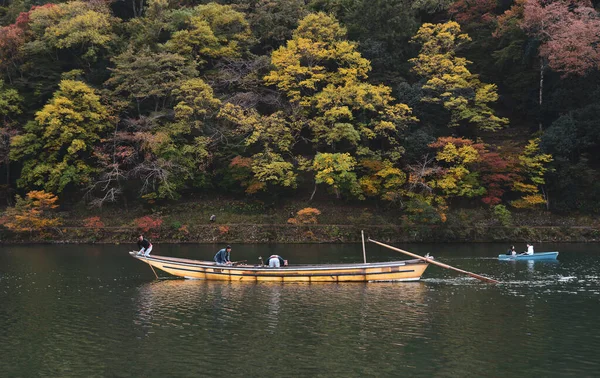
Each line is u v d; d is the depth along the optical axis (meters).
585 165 53.44
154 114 53.75
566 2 58.03
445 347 18.00
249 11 66.62
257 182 53.06
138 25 62.16
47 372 15.88
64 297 25.88
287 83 55.34
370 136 53.41
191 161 54.03
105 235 50.47
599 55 52.81
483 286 28.50
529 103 62.38
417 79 63.31
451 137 53.25
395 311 22.83
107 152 53.97
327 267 29.62
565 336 19.20
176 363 16.56
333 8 66.38
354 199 56.31
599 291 27.05
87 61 58.41
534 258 38.66
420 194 51.69
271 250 44.47
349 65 57.38
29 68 57.88
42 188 54.53
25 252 43.25
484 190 52.06
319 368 16.11
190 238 50.53
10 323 21.11
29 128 53.22
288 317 21.88
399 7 62.06
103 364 16.52
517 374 15.67
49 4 60.75
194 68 56.31
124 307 23.75
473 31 67.56
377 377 15.41
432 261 29.17
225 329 20.17
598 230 50.78
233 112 53.44
